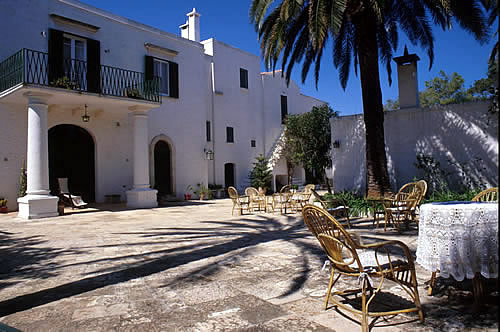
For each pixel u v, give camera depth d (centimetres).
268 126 2364
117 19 1478
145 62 1579
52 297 355
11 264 500
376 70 971
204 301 333
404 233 640
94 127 1406
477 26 843
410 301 315
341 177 1182
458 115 997
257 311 305
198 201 1644
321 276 404
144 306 324
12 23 1171
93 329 276
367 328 254
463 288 342
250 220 930
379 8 829
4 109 1171
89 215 1068
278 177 2370
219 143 2011
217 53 2028
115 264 485
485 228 283
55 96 1092
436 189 1022
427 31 1031
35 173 1019
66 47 1327
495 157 948
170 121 1686
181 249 577
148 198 1302
